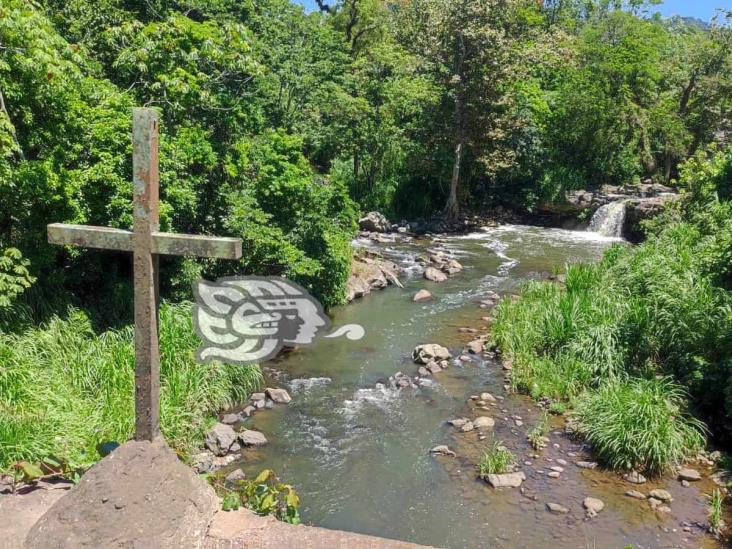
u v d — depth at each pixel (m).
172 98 12.13
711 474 8.19
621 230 24.27
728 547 6.78
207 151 11.73
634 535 7.00
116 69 13.51
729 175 15.73
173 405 8.80
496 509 7.52
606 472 8.27
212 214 12.49
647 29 33.09
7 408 7.21
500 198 29.17
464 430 9.41
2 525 4.30
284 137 13.88
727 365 9.12
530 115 27.91
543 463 8.49
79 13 14.08
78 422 7.57
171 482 4.02
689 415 9.16
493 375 11.41
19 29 8.57
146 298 4.13
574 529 7.11
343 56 26.95
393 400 10.45
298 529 4.05
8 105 9.08
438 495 7.82
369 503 7.64
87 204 9.66
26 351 8.38
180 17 12.66
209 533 3.95
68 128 9.76
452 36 25.00
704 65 30.23
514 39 25.52
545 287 14.73
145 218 4.05
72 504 3.83
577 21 46.12
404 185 27.17
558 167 28.92
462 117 25.72
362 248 19.66
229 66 13.00
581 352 10.91
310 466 8.43
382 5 38.88
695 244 13.55
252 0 21.66
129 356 8.93
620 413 8.64
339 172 26.69
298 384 10.98
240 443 8.88
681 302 10.55
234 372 10.20
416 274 18.48
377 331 13.67
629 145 30.22
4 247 8.91
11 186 8.47
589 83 29.97
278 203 13.70
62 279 9.73
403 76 26.75
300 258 13.05
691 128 31.03
